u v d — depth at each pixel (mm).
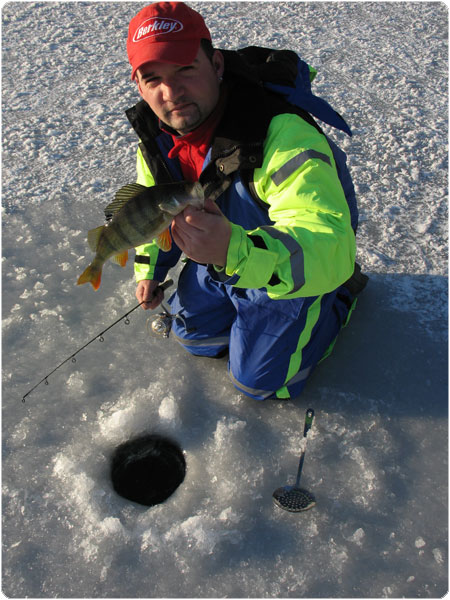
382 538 2029
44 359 2777
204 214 1523
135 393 2578
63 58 5703
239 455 2303
